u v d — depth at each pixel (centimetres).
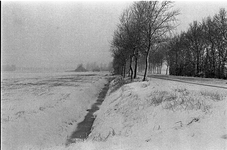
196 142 525
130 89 1758
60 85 3547
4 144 824
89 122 1417
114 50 4172
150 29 2408
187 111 785
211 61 4078
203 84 1700
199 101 883
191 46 4772
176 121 734
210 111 712
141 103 1175
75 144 701
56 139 1062
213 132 554
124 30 3100
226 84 1688
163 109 906
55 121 1255
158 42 2483
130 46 2878
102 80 5172
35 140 959
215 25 3772
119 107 1380
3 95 2205
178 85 1623
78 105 1822
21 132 961
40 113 1255
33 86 3384
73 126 1320
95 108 1920
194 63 4769
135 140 666
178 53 5766
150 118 888
